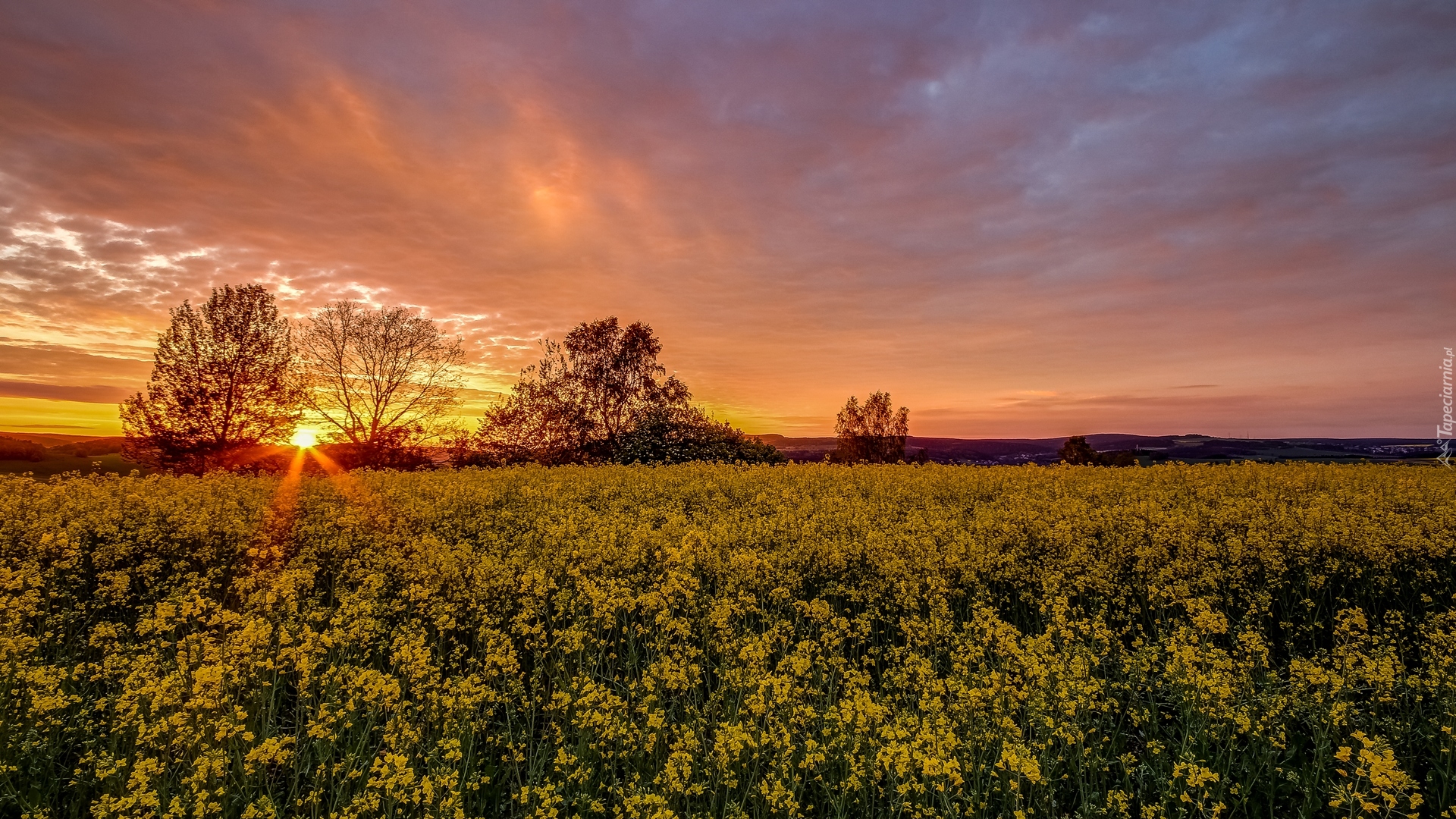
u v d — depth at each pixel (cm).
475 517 1412
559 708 623
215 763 495
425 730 610
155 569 1027
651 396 4284
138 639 874
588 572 959
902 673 671
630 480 1972
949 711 600
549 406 4134
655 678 654
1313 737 641
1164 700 714
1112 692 725
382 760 562
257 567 1012
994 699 596
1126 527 1178
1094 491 1636
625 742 568
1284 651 850
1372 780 471
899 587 883
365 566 1043
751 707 582
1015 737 564
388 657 784
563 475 2191
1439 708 636
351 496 1565
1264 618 911
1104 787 592
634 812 474
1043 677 620
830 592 927
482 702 663
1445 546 1007
